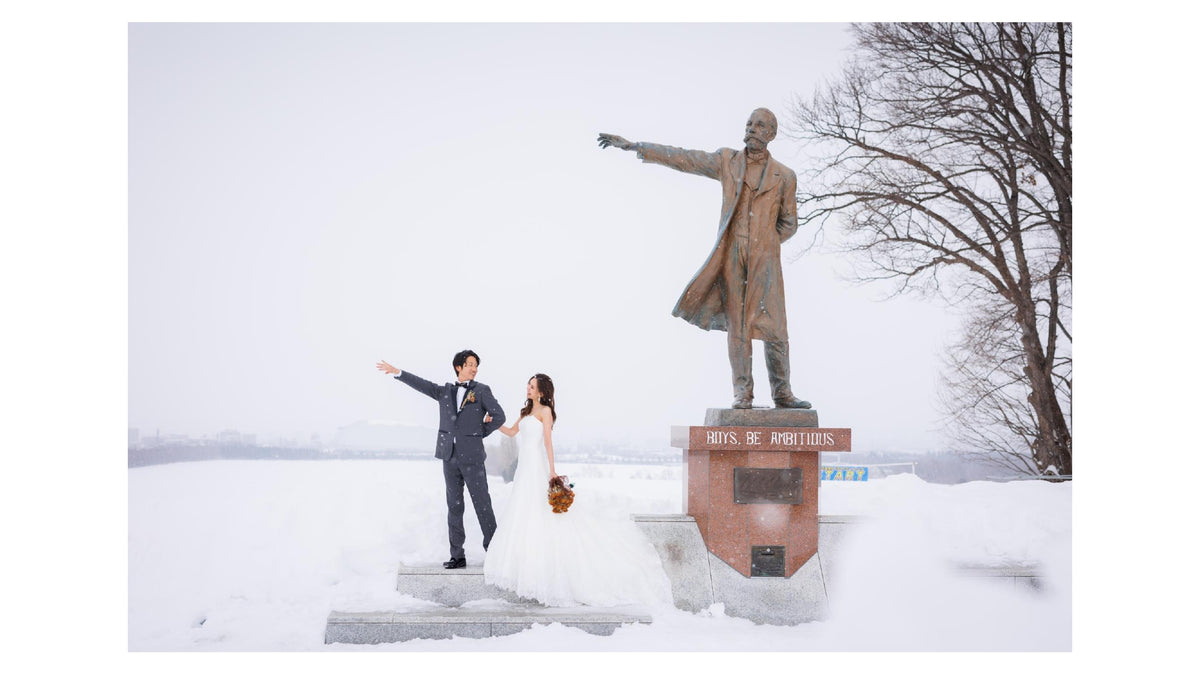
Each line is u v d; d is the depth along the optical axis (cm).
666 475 2147
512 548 918
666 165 1046
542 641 834
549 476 947
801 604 963
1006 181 2150
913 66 2212
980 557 1045
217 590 964
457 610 884
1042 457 2073
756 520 984
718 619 937
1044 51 2084
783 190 1038
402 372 977
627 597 935
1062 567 1002
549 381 965
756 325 1030
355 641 840
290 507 1154
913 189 2206
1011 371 2142
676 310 1047
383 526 1088
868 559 998
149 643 837
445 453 962
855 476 1628
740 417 1003
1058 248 2102
